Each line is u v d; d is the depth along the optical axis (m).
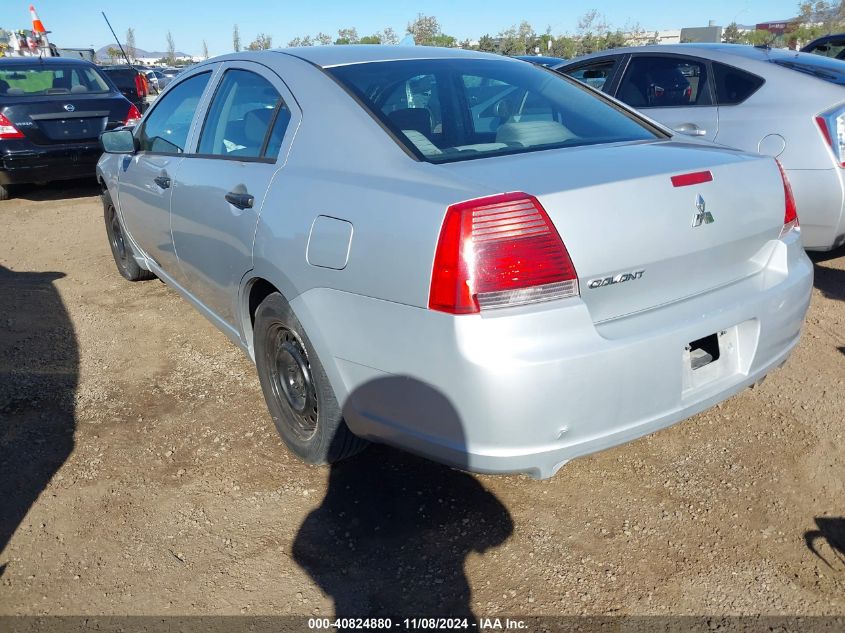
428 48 3.20
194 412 3.28
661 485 2.67
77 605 2.18
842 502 2.53
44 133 7.89
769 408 3.15
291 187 2.53
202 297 3.52
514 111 2.76
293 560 2.35
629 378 2.02
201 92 3.56
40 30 13.22
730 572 2.24
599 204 2.01
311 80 2.76
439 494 2.66
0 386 3.55
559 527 2.46
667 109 5.09
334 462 2.76
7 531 2.52
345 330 2.25
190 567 2.33
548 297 1.95
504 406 1.91
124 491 2.72
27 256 5.99
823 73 4.59
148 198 3.84
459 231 1.92
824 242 4.46
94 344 4.07
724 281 2.38
